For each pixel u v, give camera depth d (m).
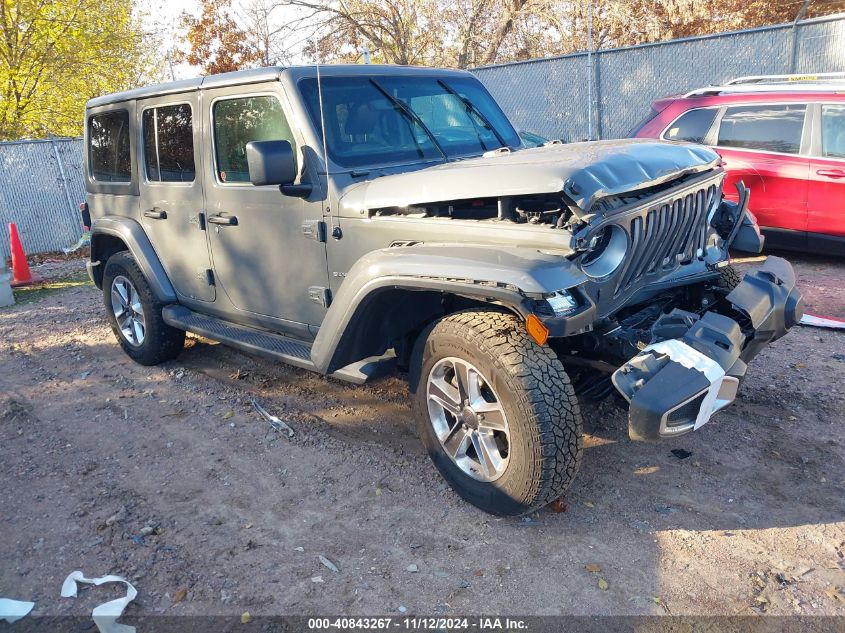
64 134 16.73
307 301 4.10
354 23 16.38
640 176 3.14
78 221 13.64
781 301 3.58
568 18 17.27
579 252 2.93
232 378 5.37
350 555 3.14
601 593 2.81
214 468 3.99
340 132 3.88
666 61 11.75
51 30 14.83
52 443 4.44
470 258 3.01
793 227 7.43
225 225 4.46
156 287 5.21
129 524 3.47
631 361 2.98
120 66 17.00
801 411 4.18
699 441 3.92
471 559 3.06
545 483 2.99
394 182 3.51
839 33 10.20
